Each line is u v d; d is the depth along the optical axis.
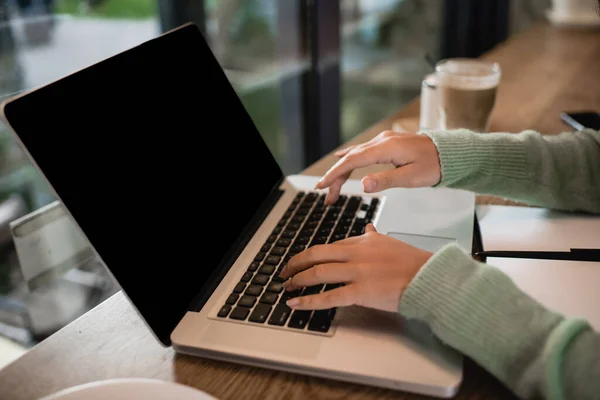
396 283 0.57
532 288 0.63
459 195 0.85
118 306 0.66
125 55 0.67
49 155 0.53
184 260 0.64
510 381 0.51
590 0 1.91
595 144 0.83
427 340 0.56
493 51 1.71
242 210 0.77
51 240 1.06
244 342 0.56
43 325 1.28
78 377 0.56
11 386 0.55
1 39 1.15
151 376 0.55
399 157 0.77
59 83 0.57
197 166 0.73
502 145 0.81
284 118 1.72
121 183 0.60
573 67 1.53
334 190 0.78
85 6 1.28
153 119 0.68
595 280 0.64
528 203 0.82
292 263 0.64
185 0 1.43
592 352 0.49
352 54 1.92
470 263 0.57
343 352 0.55
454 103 1.05
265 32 1.62
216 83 0.83
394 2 2.16
